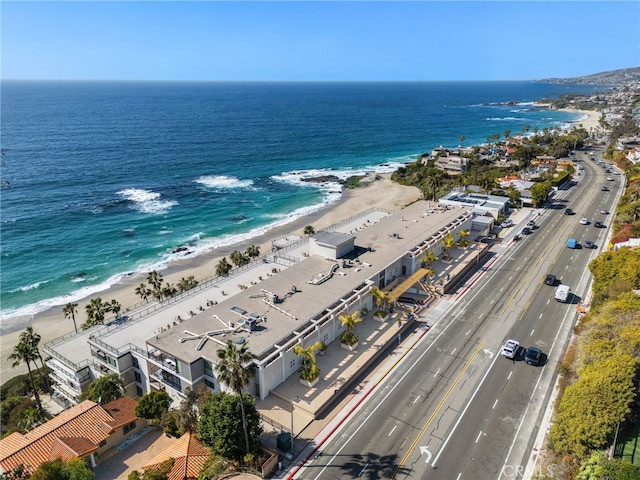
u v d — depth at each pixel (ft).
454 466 128.57
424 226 278.46
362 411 151.43
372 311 211.61
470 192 389.60
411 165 591.78
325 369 169.27
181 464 128.57
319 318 180.24
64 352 186.29
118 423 146.51
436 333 198.18
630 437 125.70
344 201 475.72
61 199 463.01
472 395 158.40
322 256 234.38
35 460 130.93
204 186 528.63
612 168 538.47
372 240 255.91
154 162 634.84
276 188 526.57
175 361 154.81
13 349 230.07
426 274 231.30
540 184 395.75
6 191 482.69
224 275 236.22
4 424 172.14
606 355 147.54
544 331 198.29
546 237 313.94
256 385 154.71
